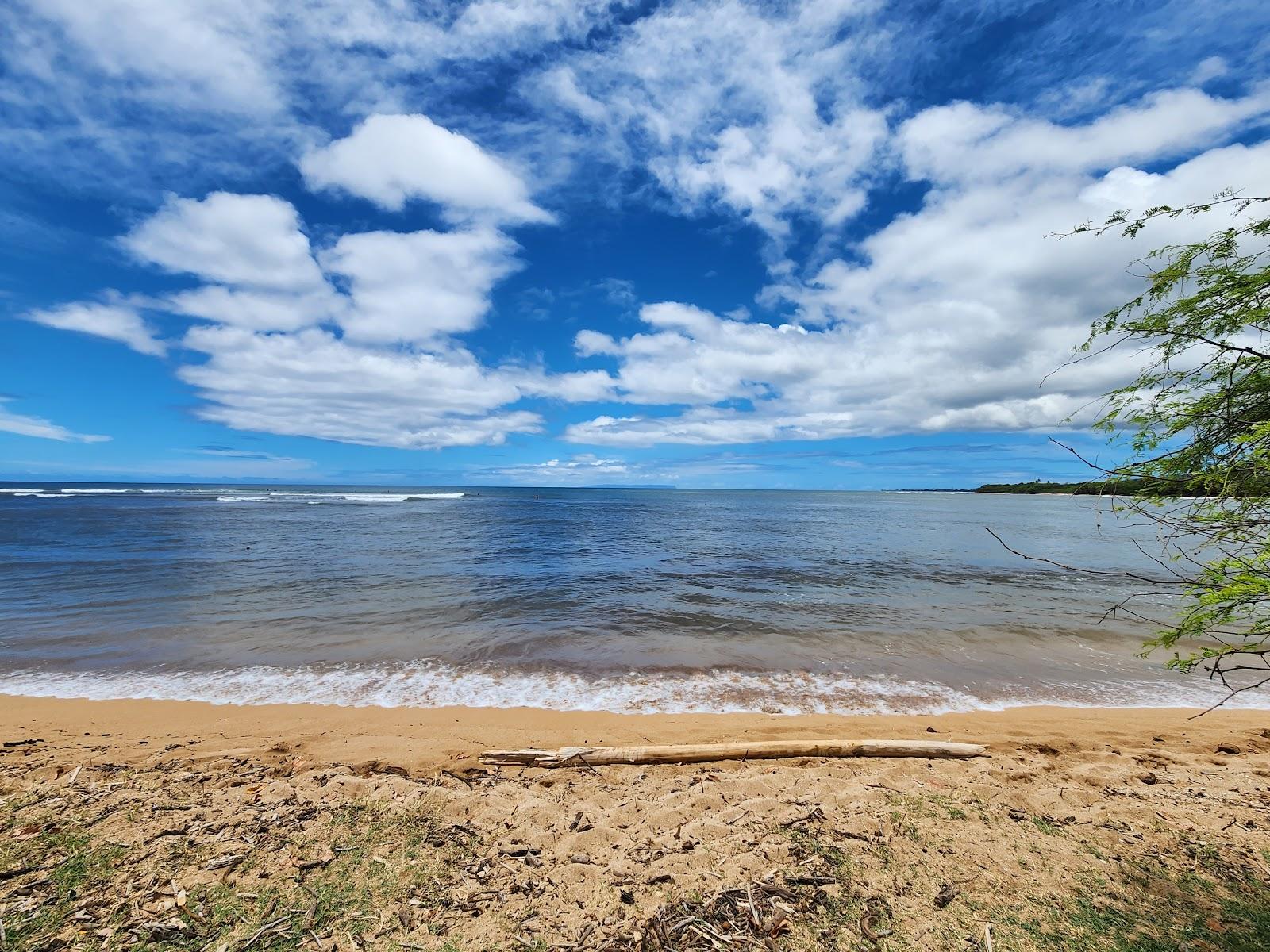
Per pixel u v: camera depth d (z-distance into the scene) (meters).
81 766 5.19
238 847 3.75
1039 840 3.93
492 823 4.14
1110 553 25.02
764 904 3.23
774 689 8.16
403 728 6.55
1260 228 2.29
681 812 4.29
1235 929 3.03
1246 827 4.12
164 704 7.32
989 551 25.27
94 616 11.68
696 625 11.63
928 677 8.76
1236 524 2.35
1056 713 7.28
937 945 2.95
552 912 3.18
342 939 2.97
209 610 12.32
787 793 4.67
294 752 5.73
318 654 9.54
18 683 8.09
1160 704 7.73
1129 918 3.14
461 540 27.08
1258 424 2.29
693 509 64.62
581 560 20.91
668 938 2.96
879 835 3.98
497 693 7.91
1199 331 2.47
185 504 56.81
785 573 18.48
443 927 3.05
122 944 2.89
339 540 26.16
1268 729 6.66
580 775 5.20
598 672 8.84
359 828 4.03
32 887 3.29
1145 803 4.54
